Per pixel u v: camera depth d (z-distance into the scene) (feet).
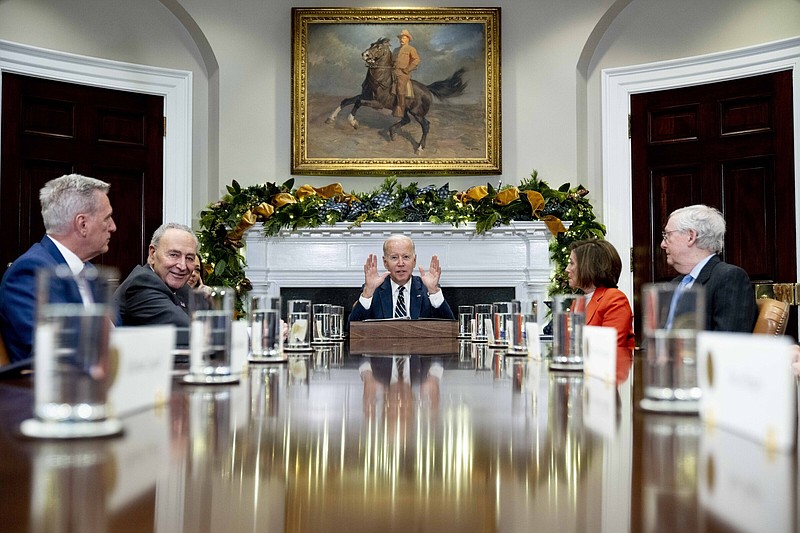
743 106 17.84
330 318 10.38
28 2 17.40
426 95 19.57
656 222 18.74
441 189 19.20
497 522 1.57
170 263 10.81
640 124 18.99
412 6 19.75
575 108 19.36
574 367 5.65
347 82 19.56
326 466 2.16
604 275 11.02
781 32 17.46
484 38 19.47
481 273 18.90
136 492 1.83
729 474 2.00
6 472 2.05
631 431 2.75
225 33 19.44
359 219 18.52
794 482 1.90
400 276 16.34
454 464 2.20
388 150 19.53
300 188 19.04
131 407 3.29
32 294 7.75
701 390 3.03
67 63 17.72
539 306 7.02
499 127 19.42
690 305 3.29
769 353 2.43
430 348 9.11
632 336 10.28
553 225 18.40
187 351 6.00
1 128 16.94
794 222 17.11
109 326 2.76
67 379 2.69
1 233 16.93
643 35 19.08
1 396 3.86
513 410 3.40
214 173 19.45
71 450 2.37
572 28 19.39
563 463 2.19
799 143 17.06
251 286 18.71
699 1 18.48
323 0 19.66
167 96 19.13
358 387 4.47
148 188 18.85
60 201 9.12
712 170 18.15
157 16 19.17
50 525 1.54
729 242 17.90
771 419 2.41
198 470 2.10
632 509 1.66
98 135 18.24
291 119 19.39
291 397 3.93
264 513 1.65
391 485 1.93
